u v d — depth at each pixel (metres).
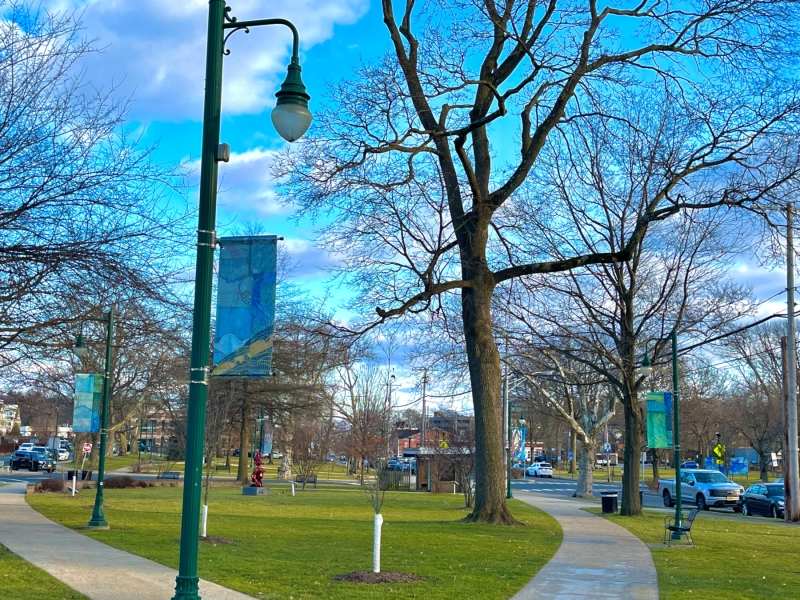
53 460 62.06
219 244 8.83
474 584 12.47
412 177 21.84
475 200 22.50
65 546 16.03
